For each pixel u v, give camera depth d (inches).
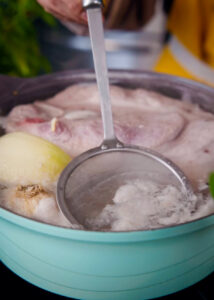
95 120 22.8
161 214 18.6
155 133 22.0
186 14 36.0
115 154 20.2
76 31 32.6
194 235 17.4
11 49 37.3
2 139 21.3
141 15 33.8
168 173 19.8
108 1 31.0
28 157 20.6
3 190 19.8
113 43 40.4
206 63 37.7
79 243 16.9
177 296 20.0
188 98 25.5
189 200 19.1
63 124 22.3
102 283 18.1
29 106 24.3
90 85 26.4
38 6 36.9
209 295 20.0
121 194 19.0
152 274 18.0
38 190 19.1
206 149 21.8
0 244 19.4
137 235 16.5
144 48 40.2
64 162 20.9
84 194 19.0
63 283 18.5
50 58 44.0
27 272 19.2
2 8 37.6
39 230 16.9
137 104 24.8
